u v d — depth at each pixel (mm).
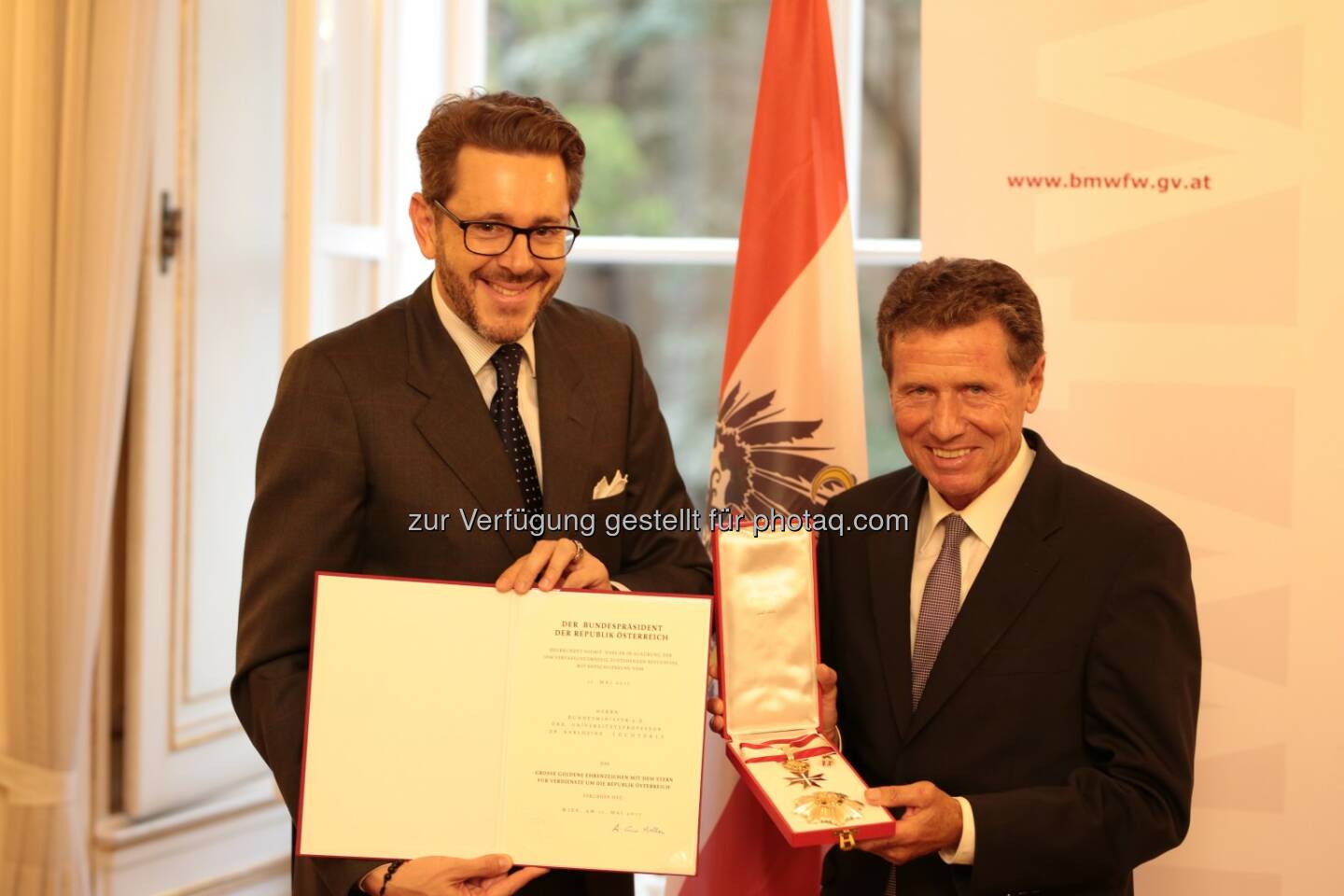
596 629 1490
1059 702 1488
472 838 1460
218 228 2906
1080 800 1417
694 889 2189
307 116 2553
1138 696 1446
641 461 1858
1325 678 2076
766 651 1593
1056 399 2135
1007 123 2127
